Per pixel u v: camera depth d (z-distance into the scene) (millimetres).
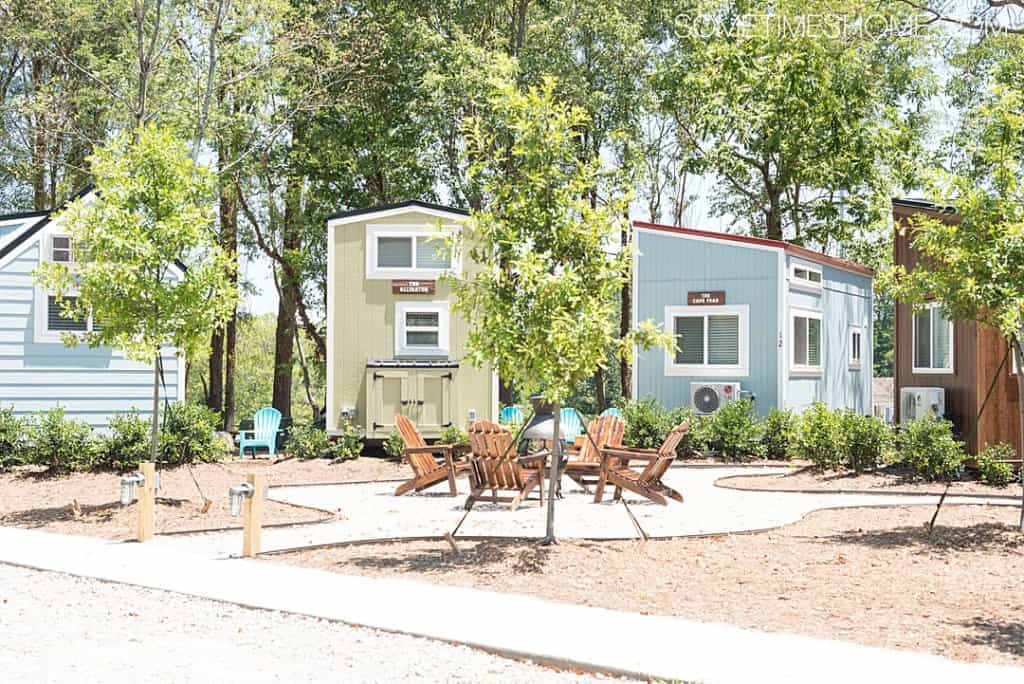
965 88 31656
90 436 19141
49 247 20578
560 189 10906
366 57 30469
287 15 29078
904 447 17344
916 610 8242
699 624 7742
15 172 32156
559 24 31047
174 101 28703
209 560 10711
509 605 8445
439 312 22422
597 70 31578
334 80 31500
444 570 9930
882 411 32688
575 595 8859
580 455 17047
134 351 13508
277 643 7453
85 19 29141
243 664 6871
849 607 8352
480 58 28766
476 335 10844
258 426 23391
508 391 30516
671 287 23328
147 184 13875
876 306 53906
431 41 29562
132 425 18703
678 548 10906
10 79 33625
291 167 33000
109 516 13844
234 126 30078
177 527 12992
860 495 16047
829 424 18625
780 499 15680
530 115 10906
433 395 22203
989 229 11492
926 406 18266
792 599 8648
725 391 22484
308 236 32688
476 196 30469
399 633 7660
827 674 6363
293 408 57156
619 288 11031
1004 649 7094
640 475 15797
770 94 31562
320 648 7305
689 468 20609
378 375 22156
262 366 58656
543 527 12734
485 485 15047
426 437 22234
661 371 23422
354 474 19781
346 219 22609
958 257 11547
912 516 13375
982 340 17266
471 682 6469
